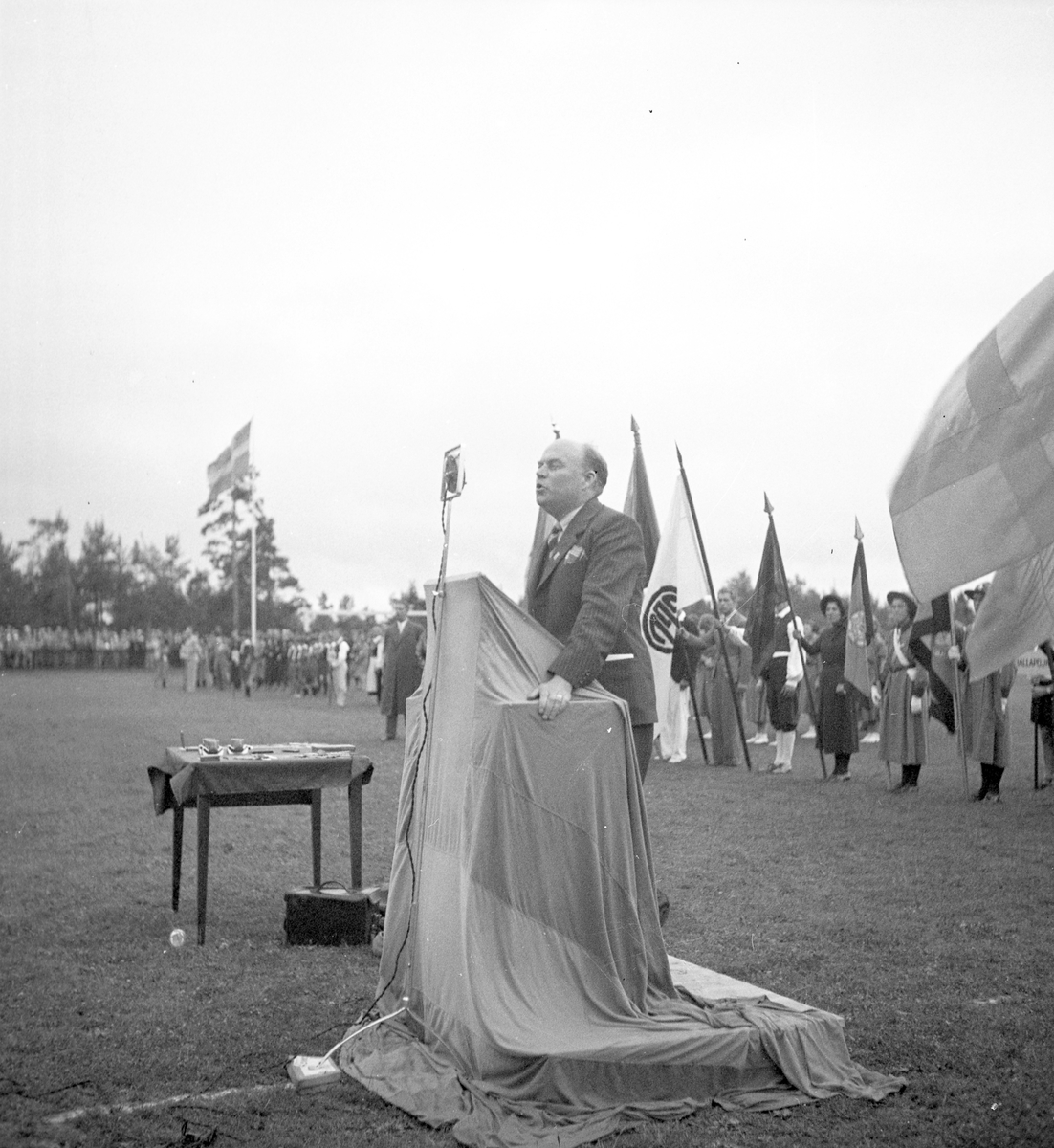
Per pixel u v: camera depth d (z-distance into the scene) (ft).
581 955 12.60
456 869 12.91
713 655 47.70
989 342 20.26
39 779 40.55
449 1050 12.53
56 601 193.16
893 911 20.53
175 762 19.77
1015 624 26.66
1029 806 34.45
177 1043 13.66
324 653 107.86
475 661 13.19
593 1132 10.95
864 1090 12.04
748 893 22.15
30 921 20.01
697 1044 11.99
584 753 12.84
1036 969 16.75
